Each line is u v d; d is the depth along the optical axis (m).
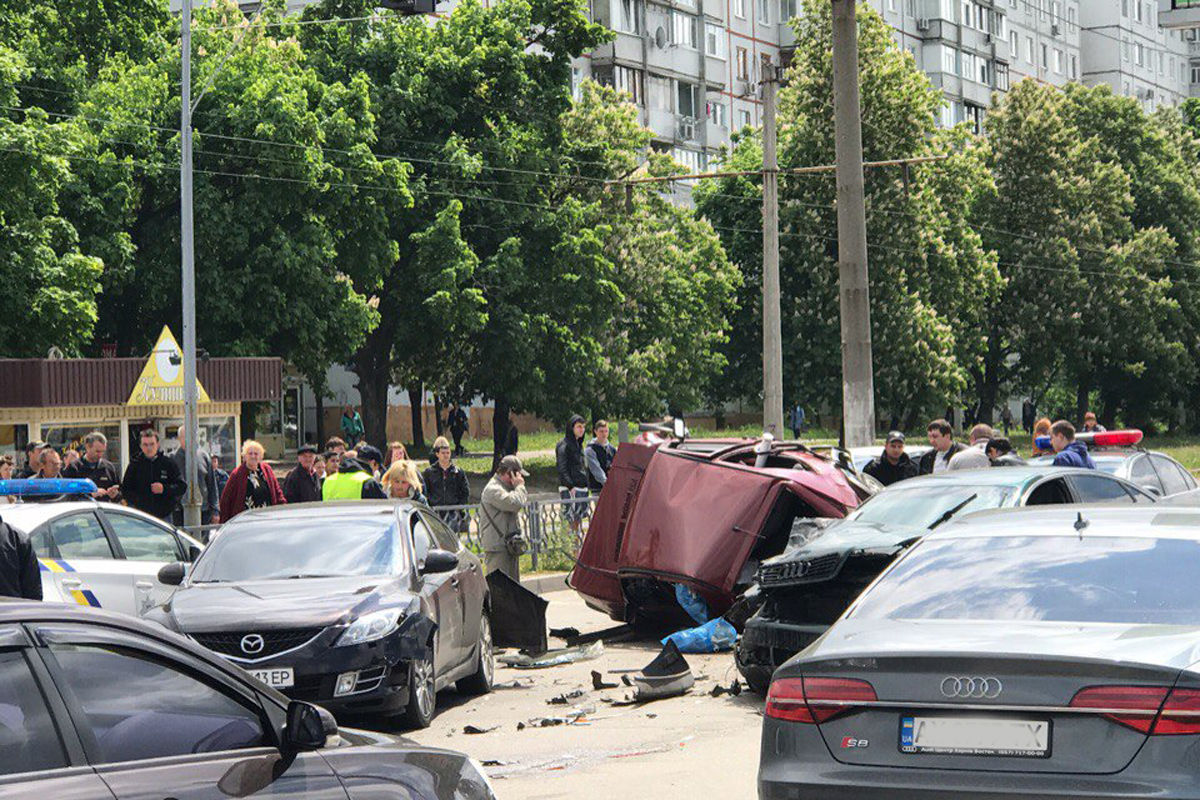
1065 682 4.70
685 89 71.25
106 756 3.88
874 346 50.44
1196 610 5.14
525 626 13.84
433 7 17.36
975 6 90.25
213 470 20.98
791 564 10.38
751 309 54.38
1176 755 4.54
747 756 8.62
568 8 45.72
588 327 45.03
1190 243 70.88
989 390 63.81
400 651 10.12
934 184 54.59
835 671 5.06
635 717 10.43
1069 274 61.56
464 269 40.94
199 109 37.84
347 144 39.31
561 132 46.03
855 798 4.91
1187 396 73.69
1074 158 62.81
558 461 21.84
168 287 37.38
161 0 41.31
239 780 4.17
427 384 49.56
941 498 11.16
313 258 37.66
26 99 36.47
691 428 67.81
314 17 44.22
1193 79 122.88
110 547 12.40
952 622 5.27
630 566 13.80
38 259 31.67
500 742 9.72
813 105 51.97
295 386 56.28
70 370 25.88
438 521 12.50
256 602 10.23
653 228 49.06
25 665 3.84
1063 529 5.81
